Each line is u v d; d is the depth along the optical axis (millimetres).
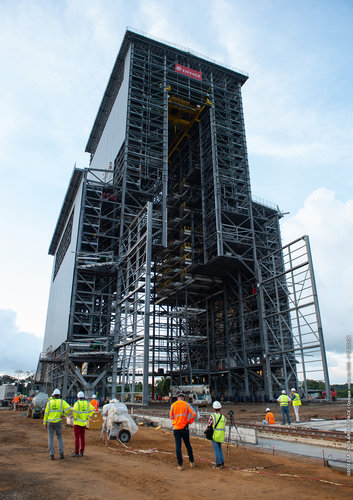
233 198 66125
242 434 17391
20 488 9156
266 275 66812
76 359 52375
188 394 51156
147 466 11977
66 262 67250
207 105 71938
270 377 56156
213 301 74875
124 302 55938
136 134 64625
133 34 71812
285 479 10227
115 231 65000
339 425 21281
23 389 126062
